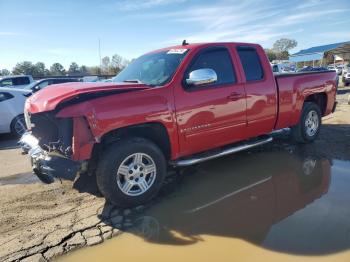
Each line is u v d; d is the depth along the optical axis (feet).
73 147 12.17
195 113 14.64
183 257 10.23
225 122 15.83
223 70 16.06
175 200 14.21
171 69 14.88
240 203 13.73
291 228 11.55
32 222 12.55
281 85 18.48
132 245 10.96
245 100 16.51
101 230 11.91
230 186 15.51
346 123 28.40
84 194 15.05
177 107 14.07
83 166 12.57
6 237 11.57
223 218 12.55
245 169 17.58
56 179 13.93
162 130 14.02
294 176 16.42
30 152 13.75
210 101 15.05
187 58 14.98
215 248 10.62
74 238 11.42
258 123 17.49
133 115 12.81
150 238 11.34
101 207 13.71
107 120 12.26
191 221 12.41
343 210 12.73
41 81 56.70
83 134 12.16
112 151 12.79
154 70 15.66
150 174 13.88
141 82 15.10
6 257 10.43
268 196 14.29
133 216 12.91
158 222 12.41
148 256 10.36
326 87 21.98
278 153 20.11
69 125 12.36
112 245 11.00
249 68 17.22
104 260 10.23
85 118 12.09
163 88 13.88
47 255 10.53
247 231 11.52
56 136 13.46
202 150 15.61
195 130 14.79
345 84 82.84
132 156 13.25
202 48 15.55
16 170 19.70
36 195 15.08
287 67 98.63
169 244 10.96
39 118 13.93
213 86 15.38
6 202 14.40
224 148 16.85
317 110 21.58
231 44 16.74
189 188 15.42
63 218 12.84
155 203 13.98
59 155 12.79
